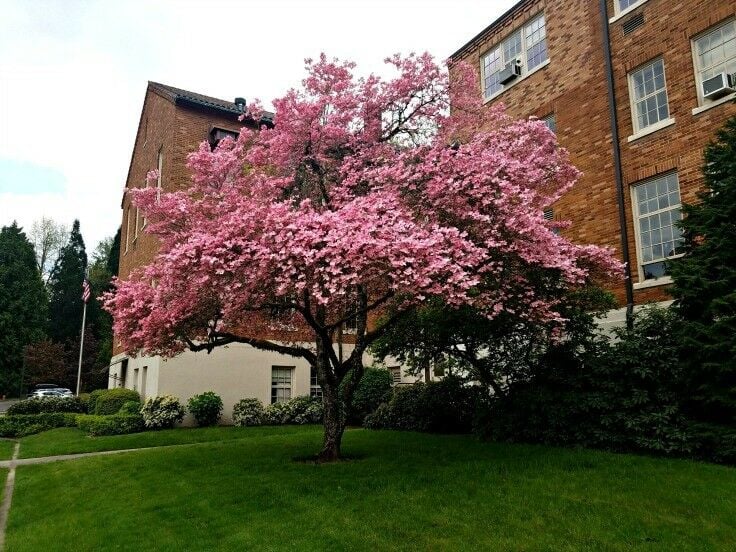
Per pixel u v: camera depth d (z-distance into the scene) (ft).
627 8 41.63
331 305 29.58
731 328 24.16
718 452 23.90
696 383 25.99
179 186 59.47
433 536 18.15
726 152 27.71
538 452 27.89
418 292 22.79
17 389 141.08
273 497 22.97
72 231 180.24
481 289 26.66
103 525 22.18
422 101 31.78
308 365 64.13
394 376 63.10
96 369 128.88
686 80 37.42
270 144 30.12
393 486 23.13
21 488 31.04
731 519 17.78
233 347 60.03
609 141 41.91
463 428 40.40
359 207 23.53
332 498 22.24
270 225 22.77
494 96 52.85
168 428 54.29
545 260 25.02
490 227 24.62
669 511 18.76
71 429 59.00
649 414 26.73
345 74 31.14
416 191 26.78
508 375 35.83
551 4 48.14
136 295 26.76
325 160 30.42
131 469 31.22
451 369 45.09
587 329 32.96
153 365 57.77
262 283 23.70
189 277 23.97
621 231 39.78
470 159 25.55
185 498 24.03
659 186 38.65
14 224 151.94
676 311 27.99
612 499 20.06
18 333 142.20
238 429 53.01
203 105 62.13
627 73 41.47
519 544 17.15
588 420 29.30
